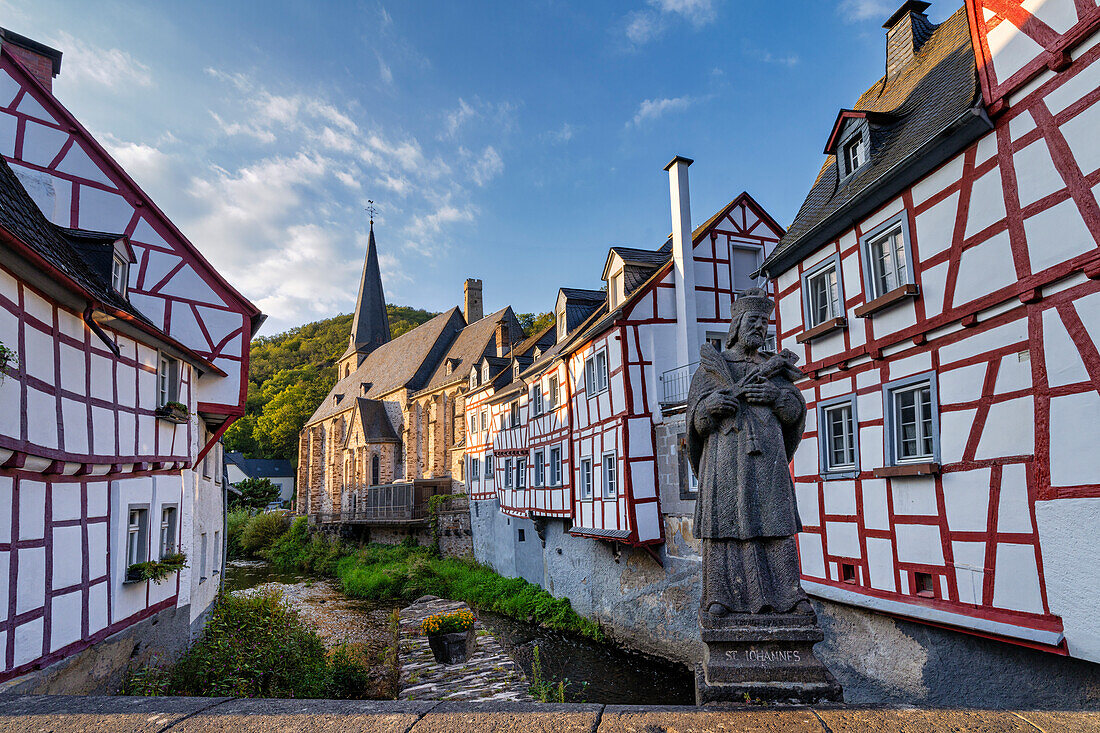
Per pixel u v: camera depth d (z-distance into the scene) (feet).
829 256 39.50
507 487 94.12
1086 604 22.72
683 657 52.60
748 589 11.95
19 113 41.45
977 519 27.86
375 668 44.32
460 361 148.56
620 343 60.39
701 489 12.76
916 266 32.01
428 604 61.93
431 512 119.34
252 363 358.23
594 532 63.57
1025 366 25.94
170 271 48.01
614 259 70.54
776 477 12.16
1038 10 24.99
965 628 27.96
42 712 10.16
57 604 25.81
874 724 9.14
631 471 57.52
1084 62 23.43
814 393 40.52
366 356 230.68
